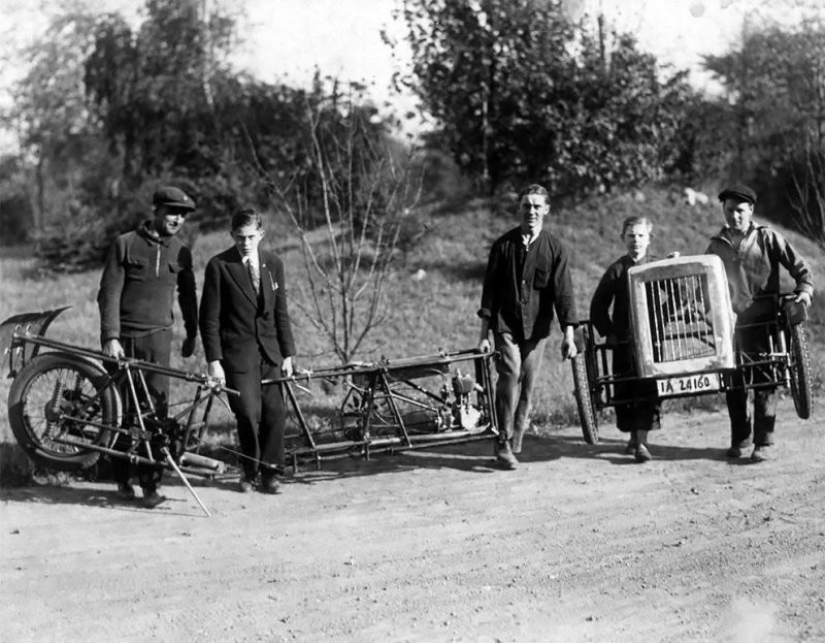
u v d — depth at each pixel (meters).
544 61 14.73
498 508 6.47
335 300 12.53
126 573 5.47
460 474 7.26
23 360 6.61
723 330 6.75
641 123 14.87
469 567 5.50
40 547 5.86
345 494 6.87
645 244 7.24
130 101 19.17
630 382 7.31
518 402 7.44
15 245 23.38
